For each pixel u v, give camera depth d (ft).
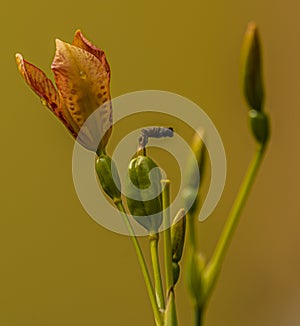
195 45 3.52
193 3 3.53
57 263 3.34
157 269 1.46
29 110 3.31
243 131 3.61
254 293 3.71
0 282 3.27
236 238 3.70
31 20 3.28
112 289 3.39
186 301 3.31
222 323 3.63
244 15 3.64
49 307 3.34
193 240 1.35
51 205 3.33
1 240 3.27
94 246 3.38
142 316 3.41
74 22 3.32
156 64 3.44
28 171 3.31
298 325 3.68
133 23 3.41
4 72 3.26
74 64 1.49
